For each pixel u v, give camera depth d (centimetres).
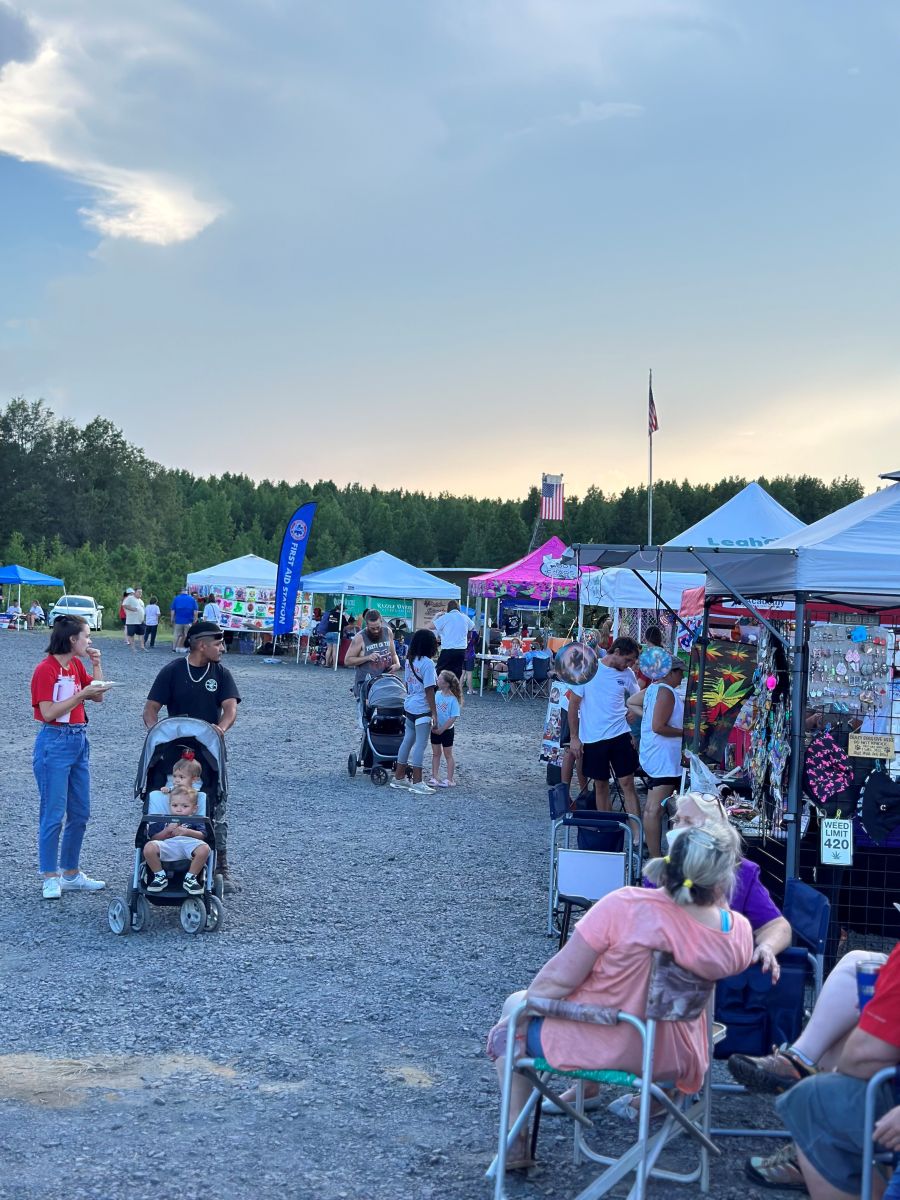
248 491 16338
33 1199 364
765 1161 399
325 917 744
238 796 1191
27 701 1967
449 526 13700
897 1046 329
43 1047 503
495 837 1025
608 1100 470
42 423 8925
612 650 950
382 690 1284
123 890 793
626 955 356
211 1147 408
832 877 658
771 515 1454
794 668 614
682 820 480
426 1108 450
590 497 12688
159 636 4669
